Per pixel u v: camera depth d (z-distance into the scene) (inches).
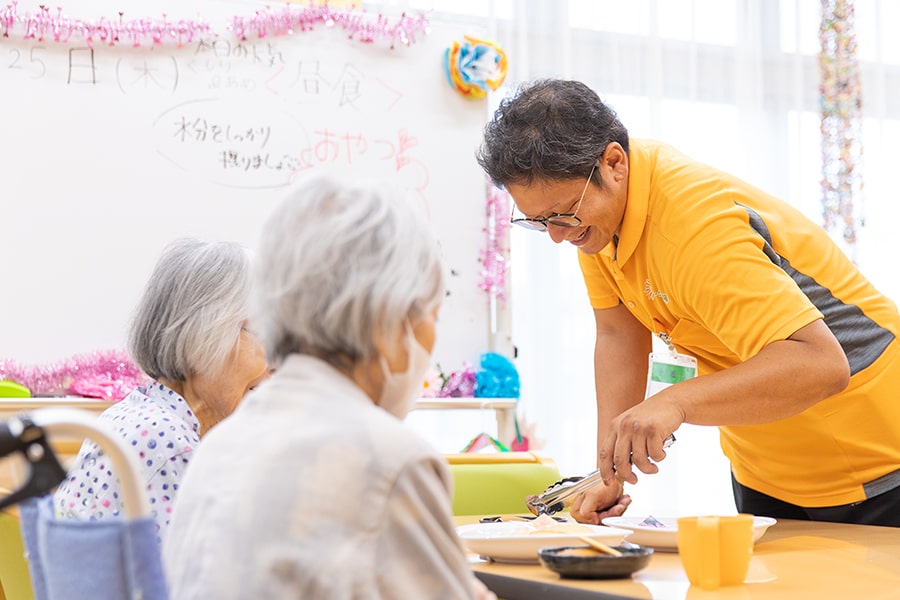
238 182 98.9
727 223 60.3
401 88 105.7
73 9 94.0
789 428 66.6
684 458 129.0
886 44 149.0
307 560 30.8
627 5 131.7
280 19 100.9
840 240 139.0
